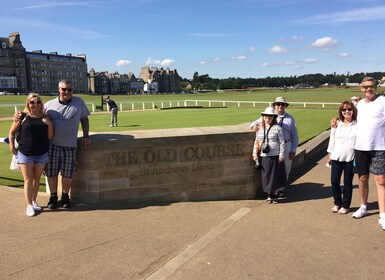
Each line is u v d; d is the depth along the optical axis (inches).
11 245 172.9
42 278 144.3
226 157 256.2
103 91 6875.0
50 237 182.2
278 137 242.5
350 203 233.0
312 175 339.3
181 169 246.8
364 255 165.0
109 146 229.3
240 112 1291.8
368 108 206.2
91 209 223.5
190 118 1039.0
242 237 184.5
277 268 152.9
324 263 157.4
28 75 5654.5
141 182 239.5
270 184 243.0
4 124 911.7
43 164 216.4
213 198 257.0
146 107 1856.5
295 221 209.2
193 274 147.8
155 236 184.9
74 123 219.9
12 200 240.1
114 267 153.2
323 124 786.2
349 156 218.4
